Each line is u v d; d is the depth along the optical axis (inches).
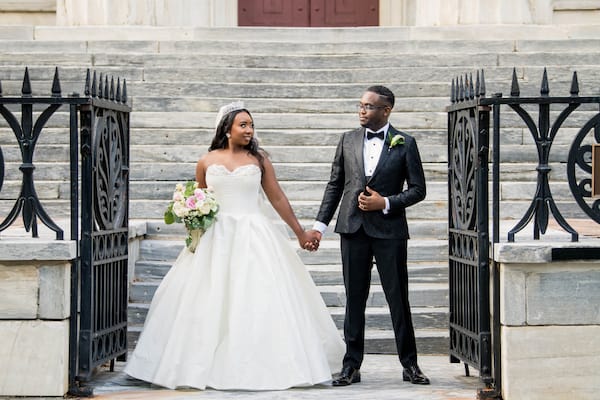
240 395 281.9
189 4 713.0
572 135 479.8
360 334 300.4
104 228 299.7
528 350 277.0
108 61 556.7
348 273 299.7
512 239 280.7
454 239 315.9
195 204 298.0
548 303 277.3
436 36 629.6
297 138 479.8
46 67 538.6
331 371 311.7
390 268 296.5
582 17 689.6
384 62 555.5
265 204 319.9
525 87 520.4
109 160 303.6
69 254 276.2
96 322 292.5
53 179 455.2
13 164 460.1
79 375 282.8
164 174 454.3
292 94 524.7
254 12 764.6
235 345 288.7
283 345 290.2
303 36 621.0
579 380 278.1
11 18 708.0
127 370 298.8
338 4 771.4
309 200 442.0
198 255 301.4
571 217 437.1
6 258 275.3
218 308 293.6
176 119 496.7
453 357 323.6
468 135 298.2
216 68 545.0
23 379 279.4
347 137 306.3
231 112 311.0
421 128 493.0
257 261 298.5
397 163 297.9
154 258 392.5
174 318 299.4
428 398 280.2
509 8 645.9
